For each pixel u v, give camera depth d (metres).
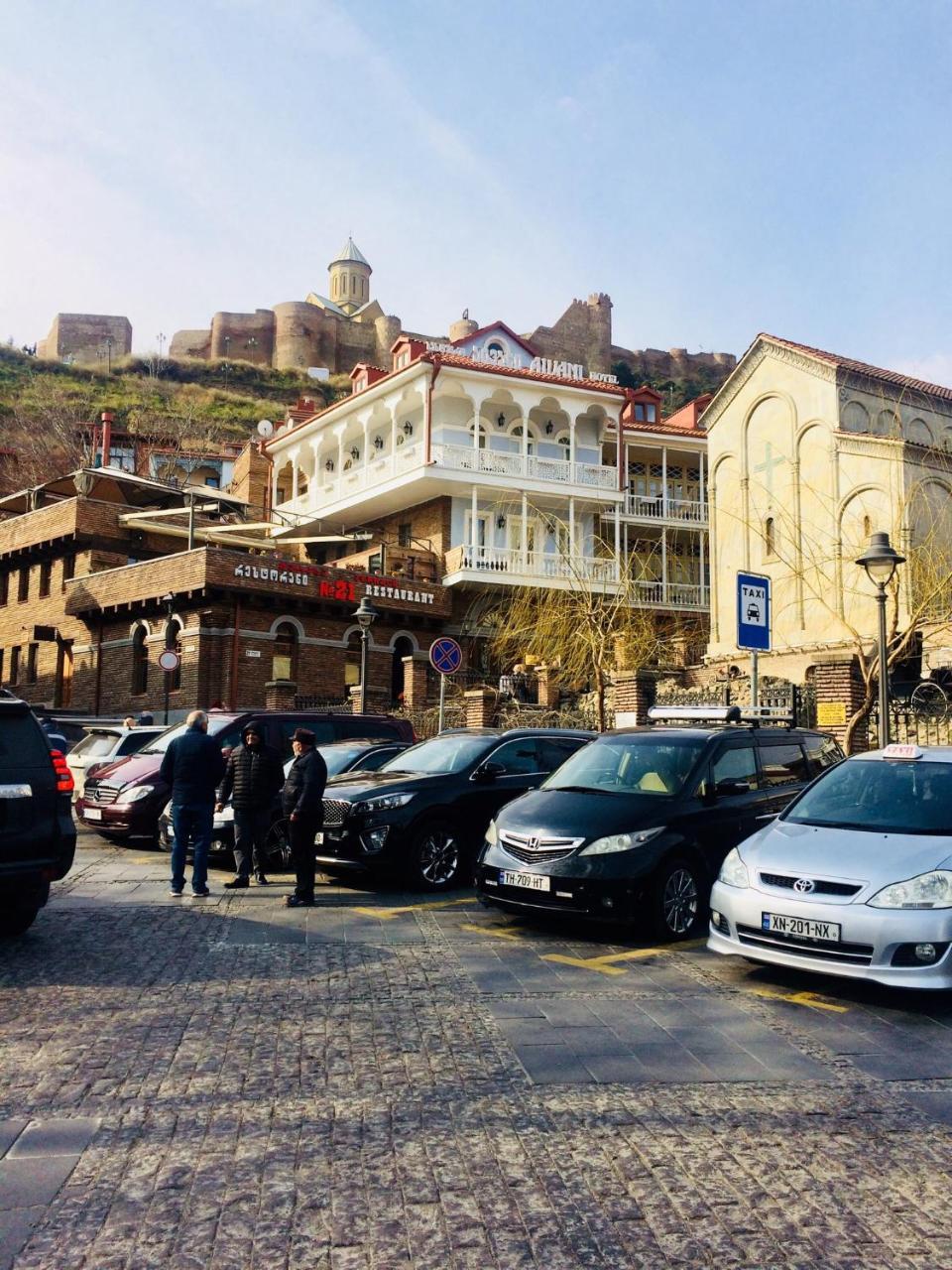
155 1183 3.99
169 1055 5.49
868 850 7.18
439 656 18.22
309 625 33.78
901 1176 4.17
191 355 120.88
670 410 114.44
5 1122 4.58
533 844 9.05
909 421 33.19
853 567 28.94
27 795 7.85
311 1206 3.82
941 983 6.43
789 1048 5.85
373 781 11.65
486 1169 4.16
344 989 6.88
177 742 10.85
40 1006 6.37
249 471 51.19
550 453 43.69
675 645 33.53
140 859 14.09
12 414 84.88
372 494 41.12
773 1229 3.71
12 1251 3.48
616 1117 4.72
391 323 122.12
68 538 36.81
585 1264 3.46
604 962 7.96
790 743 10.90
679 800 9.39
